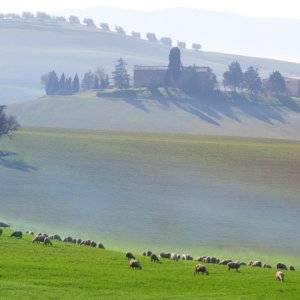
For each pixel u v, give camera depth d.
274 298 198.25
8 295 179.50
